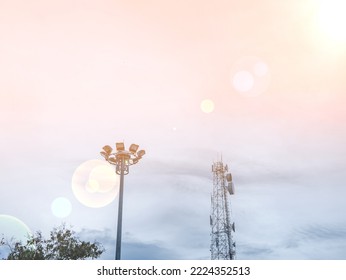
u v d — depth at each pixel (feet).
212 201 150.51
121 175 45.47
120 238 41.93
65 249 55.72
